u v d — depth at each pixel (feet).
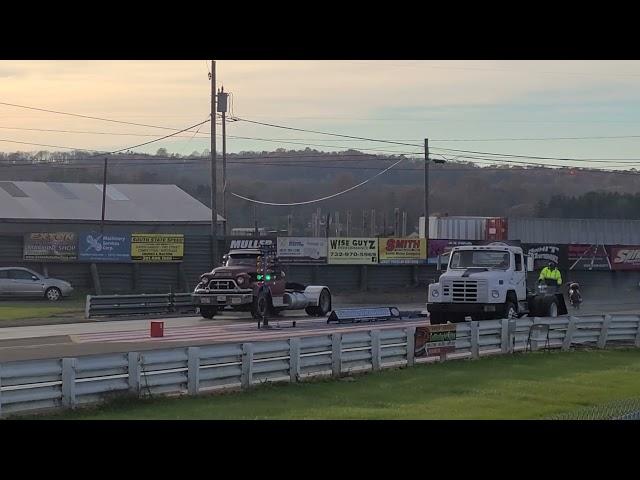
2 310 175.83
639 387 80.48
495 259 130.00
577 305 196.54
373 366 89.04
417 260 250.37
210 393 72.02
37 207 317.01
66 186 348.38
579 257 263.70
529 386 79.97
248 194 576.61
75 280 218.18
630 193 535.19
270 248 157.07
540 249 262.47
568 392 76.48
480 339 104.37
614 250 265.34
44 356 95.45
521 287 131.75
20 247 214.69
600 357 108.88
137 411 63.31
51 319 155.74
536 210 540.11
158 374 68.59
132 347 105.50
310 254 237.25
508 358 103.35
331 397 71.72
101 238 219.82
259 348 76.89
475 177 567.59
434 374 87.35
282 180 604.49
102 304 160.56
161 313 170.19
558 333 116.06
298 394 72.95
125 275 222.28
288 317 162.61
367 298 226.79
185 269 227.61
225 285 151.53
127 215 331.98
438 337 97.76
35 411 60.85
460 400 70.85
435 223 327.26
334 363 84.28
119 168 577.43
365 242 243.60
